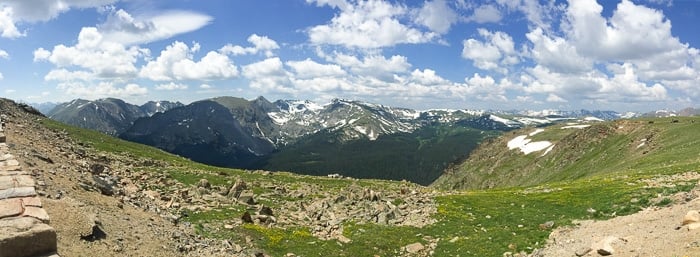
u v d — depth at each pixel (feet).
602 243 96.07
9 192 66.13
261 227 141.38
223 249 104.73
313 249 130.41
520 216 163.94
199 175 236.84
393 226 162.20
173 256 84.79
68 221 74.69
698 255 72.79
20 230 52.39
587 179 278.87
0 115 223.71
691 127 378.12
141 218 105.19
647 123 497.05
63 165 134.92
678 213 111.45
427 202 198.08
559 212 163.12
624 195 160.76
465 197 207.92
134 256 75.41
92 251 69.41
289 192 222.89
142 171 216.74
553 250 115.96
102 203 102.58
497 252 127.65
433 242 145.28
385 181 323.98
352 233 151.53
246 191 194.18
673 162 270.87
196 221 135.03
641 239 92.27
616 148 456.86
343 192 224.94
